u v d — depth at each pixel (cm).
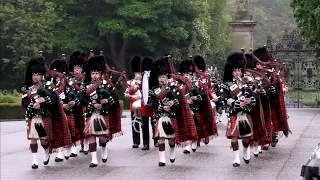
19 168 1348
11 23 5184
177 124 1344
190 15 5684
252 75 1501
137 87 1692
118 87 5097
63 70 1556
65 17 5531
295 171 1228
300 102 4253
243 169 1277
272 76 1611
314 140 1781
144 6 5194
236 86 1320
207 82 1644
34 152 1345
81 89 1360
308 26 3444
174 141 1367
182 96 1345
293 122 2505
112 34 5400
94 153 1352
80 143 1583
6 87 5503
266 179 1155
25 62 5084
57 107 1355
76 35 5356
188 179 1172
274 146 1620
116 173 1252
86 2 5438
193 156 1482
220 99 2217
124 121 2872
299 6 3500
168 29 5356
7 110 3319
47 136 1334
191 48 5588
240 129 1309
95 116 1343
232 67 1338
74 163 1413
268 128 1480
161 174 1231
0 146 1797
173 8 5484
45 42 5200
